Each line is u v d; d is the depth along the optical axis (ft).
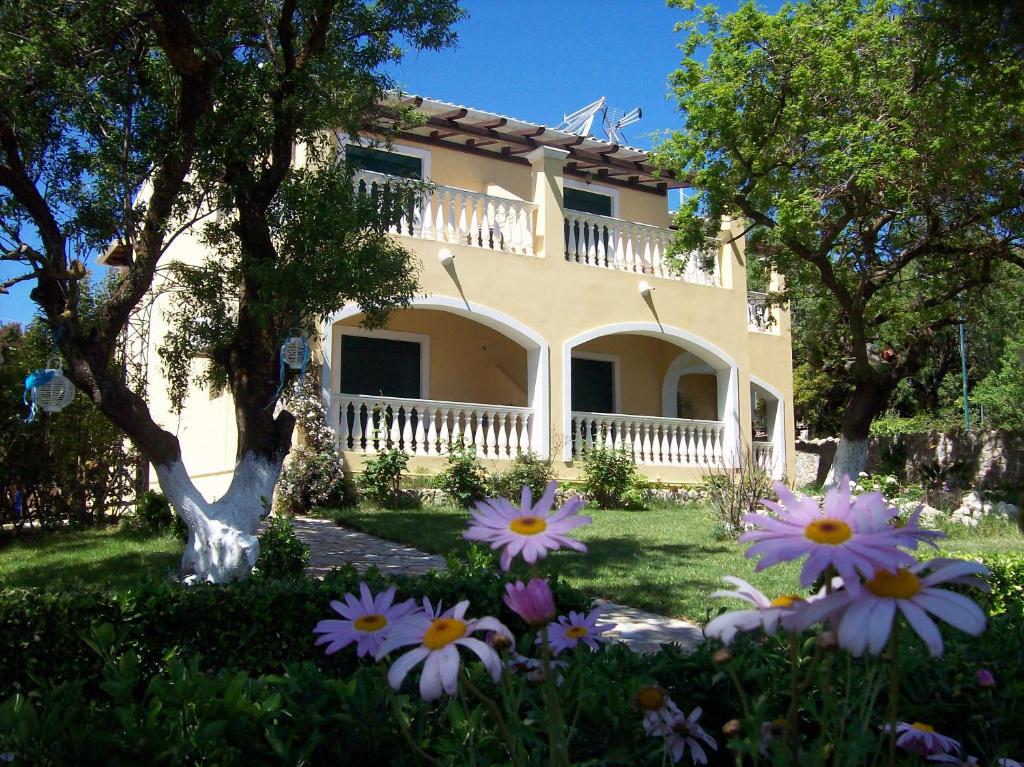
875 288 50.65
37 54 24.20
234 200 28.50
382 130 32.60
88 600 14.93
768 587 27.86
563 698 8.62
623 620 24.70
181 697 8.63
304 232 26.76
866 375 52.54
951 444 68.33
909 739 6.84
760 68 45.88
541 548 5.66
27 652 14.52
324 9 28.48
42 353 42.27
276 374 28.89
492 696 9.89
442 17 30.40
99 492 45.93
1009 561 22.63
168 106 28.22
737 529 38.58
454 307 50.60
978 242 51.01
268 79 28.43
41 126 25.61
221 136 27.68
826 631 5.66
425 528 39.09
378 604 6.84
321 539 37.19
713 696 10.13
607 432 56.70
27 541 41.55
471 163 57.98
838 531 5.07
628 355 65.51
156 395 59.67
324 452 45.52
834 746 6.48
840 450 53.88
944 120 41.14
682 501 57.06
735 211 50.67
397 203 29.37
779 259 49.37
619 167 62.23
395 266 28.09
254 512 27.25
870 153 42.06
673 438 59.77
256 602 15.75
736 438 60.95
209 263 29.99
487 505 6.16
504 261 52.80
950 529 44.52
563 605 15.69
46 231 25.12
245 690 9.10
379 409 49.80
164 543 37.45
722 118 45.14
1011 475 64.03
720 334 61.82
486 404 56.13
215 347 29.35
